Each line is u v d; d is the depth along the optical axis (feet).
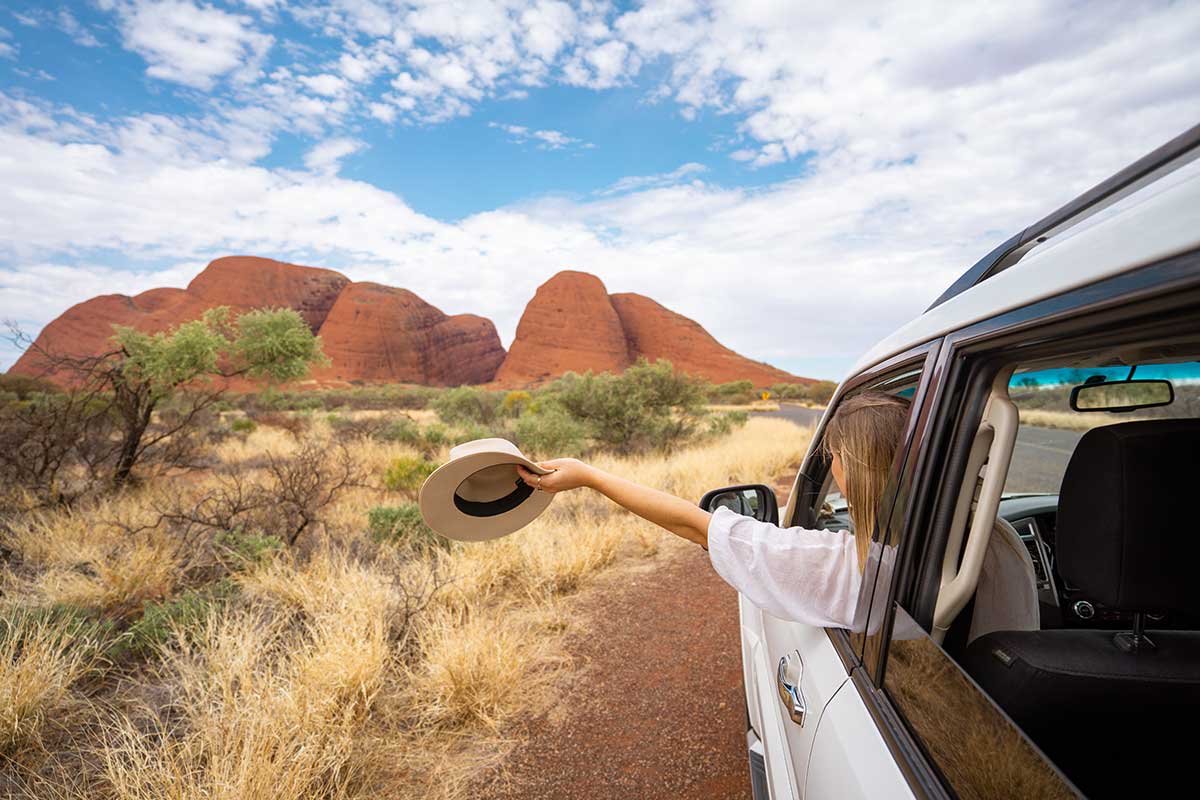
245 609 14.65
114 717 10.53
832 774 3.89
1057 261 2.64
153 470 30.53
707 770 9.80
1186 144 2.01
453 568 17.02
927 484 3.63
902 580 3.71
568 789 9.40
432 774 9.70
